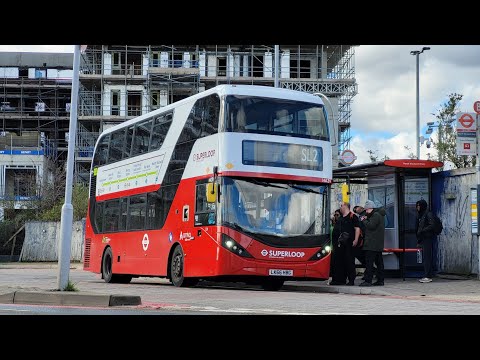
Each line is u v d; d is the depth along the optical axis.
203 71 69.19
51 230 43.34
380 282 17.53
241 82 68.62
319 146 17.48
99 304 11.95
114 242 22.42
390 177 19.75
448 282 17.97
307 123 17.47
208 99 17.36
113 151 23.48
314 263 16.88
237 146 16.47
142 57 70.38
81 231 42.50
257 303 12.56
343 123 67.62
